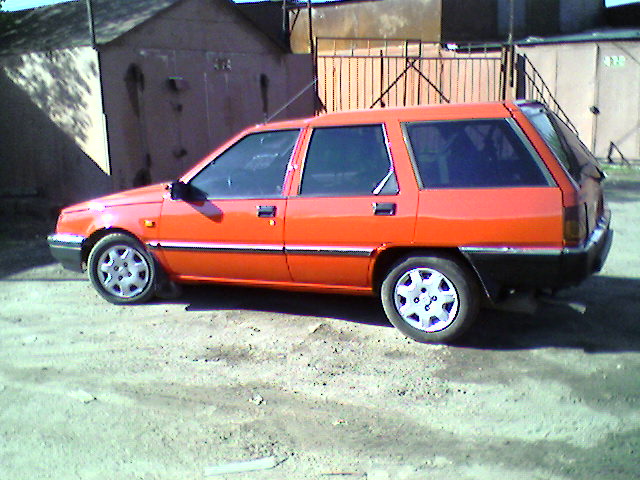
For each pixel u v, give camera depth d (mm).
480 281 4652
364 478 3215
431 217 4621
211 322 5422
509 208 4453
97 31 9875
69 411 3957
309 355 4703
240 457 3428
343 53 19156
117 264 5883
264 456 3430
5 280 6922
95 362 4680
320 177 5039
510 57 15367
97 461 3418
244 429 3707
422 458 3375
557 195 4379
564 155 4723
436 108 4836
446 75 16312
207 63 11102
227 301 5941
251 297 6031
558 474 3195
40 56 10070
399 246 4730
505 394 4031
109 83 9562
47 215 10141
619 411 3783
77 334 5234
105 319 5566
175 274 5715
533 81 15312
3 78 10641
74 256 6023
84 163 9945
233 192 5359
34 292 6441
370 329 5164
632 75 14266
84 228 5938
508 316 5316
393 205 4730
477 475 3209
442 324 4750
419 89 15461
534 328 5059
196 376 4410
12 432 3730
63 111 10023
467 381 4219
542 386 4117
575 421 3689
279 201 5113
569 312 5363
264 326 5297
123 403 4047
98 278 5953
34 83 10258
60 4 12000
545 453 3383
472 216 4523
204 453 3473
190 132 10914
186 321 5461
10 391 4238
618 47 14273
